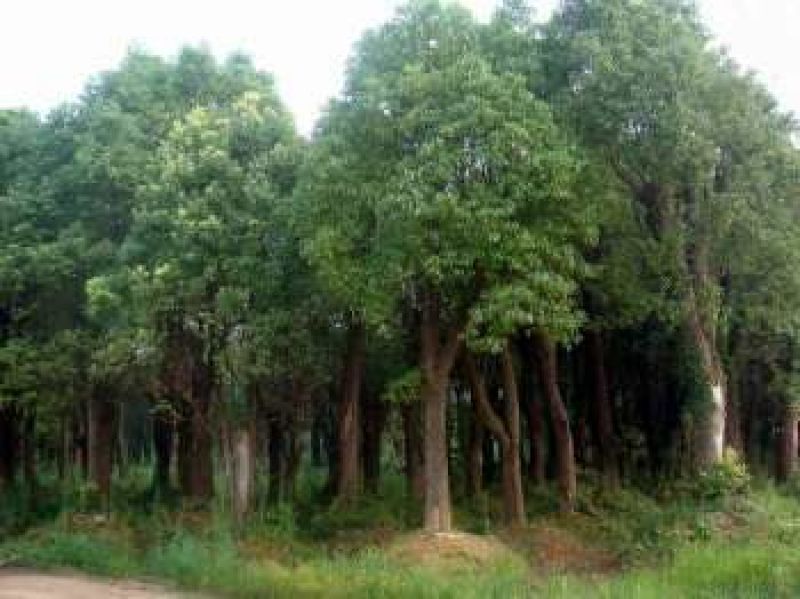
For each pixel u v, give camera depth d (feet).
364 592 65.67
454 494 112.16
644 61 85.92
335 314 96.53
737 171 92.43
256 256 90.99
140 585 75.72
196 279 89.71
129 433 178.91
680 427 114.83
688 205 95.81
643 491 111.04
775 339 119.85
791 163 95.04
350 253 81.66
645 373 120.78
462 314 85.25
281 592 68.39
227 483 99.35
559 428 102.17
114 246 101.09
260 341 90.43
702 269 97.25
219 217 90.84
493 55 85.87
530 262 79.10
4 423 127.65
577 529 94.22
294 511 98.99
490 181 78.95
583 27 91.40
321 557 80.33
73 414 119.55
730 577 64.90
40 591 72.79
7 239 105.70
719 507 90.27
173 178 91.40
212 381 98.02
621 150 89.92
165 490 121.90
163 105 103.30
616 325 101.96
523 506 99.14
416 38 84.99
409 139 81.25
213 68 105.40
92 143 101.81
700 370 97.45
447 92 79.87
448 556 78.74
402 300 90.17
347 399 103.09
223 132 93.86
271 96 101.14
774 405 137.80
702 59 89.30
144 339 90.94
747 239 96.17
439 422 87.40
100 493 110.11
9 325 110.93
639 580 65.41
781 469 132.67
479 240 77.20
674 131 86.02
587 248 95.25
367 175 81.71
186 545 80.64
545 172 78.38
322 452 161.07
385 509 98.32
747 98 93.91
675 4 94.48
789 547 75.92
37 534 99.35
